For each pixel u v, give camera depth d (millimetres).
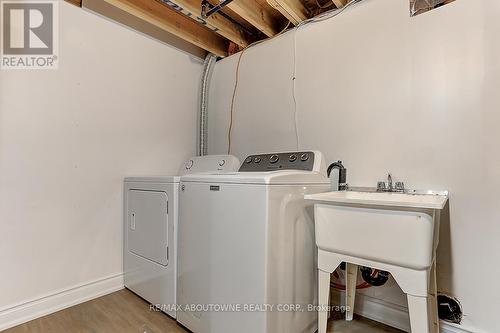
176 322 1615
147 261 1859
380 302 1668
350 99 1831
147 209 1875
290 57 2180
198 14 2053
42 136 1738
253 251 1236
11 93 1626
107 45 2080
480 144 1349
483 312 1324
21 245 1645
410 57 1581
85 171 1937
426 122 1516
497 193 1298
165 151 2486
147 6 2094
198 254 1475
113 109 2107
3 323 1557
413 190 1543
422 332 1101
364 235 1234
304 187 1469
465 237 1380
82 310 1756
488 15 1341
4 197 1590
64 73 1843
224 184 1362
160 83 2457
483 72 1348
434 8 1506
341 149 1869
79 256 1889
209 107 2859
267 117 2330
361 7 1793
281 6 1940
